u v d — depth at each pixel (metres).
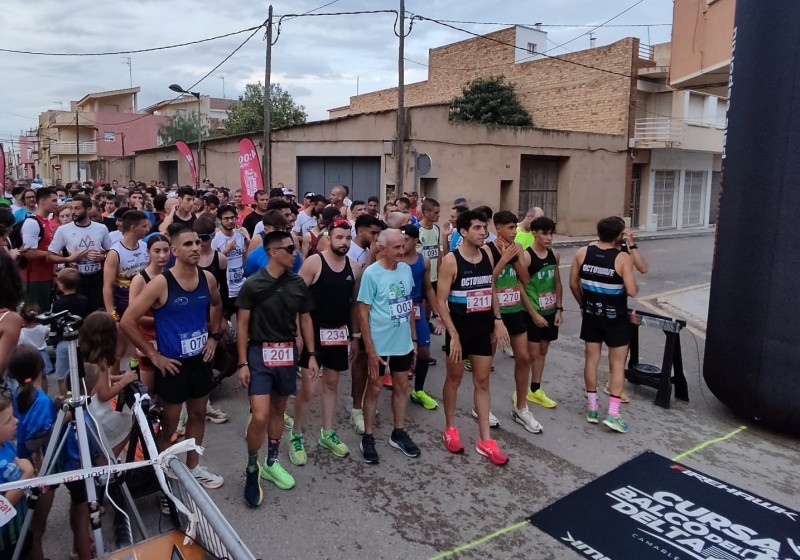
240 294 3.86
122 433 3.54
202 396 3.90
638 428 5.28
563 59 24.47
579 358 7.39
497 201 19.66
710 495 4.13
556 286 5.60
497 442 4.95
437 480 4.31
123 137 47.69
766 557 3.45
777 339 4.87
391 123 17.52
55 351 4.72
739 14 5.22
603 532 3.69
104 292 5.11
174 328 3.69
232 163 23.59
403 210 8.60
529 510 3.93
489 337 4.59
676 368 5.94
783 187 4.77
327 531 3.66
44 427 3.02
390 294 4.42
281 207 6.55
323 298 4.50
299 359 4.35
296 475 4.35
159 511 3.65
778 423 4.98
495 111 25.28
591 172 22.41
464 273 4.48
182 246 3.59
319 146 19.61
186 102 54.91
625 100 22.89
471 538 3.62
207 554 2.51
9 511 2.33
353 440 4.94
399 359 4.57
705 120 25.52
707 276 14.21
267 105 18.84
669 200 26.84
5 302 3.21
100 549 2.76
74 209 6.45
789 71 4.70
